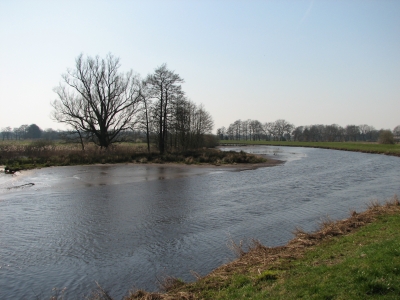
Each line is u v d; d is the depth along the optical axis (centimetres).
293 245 988
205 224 1403
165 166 3756
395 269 607
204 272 927
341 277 620
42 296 821
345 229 1105
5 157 3969
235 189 2245
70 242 1200
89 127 4644
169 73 4691
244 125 15938
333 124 14650
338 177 2820
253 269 812
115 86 4622
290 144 10838
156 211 1634
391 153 5606
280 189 2241
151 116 4878
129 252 1098
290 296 591
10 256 1076
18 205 1772
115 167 3619
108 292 833
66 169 3388
